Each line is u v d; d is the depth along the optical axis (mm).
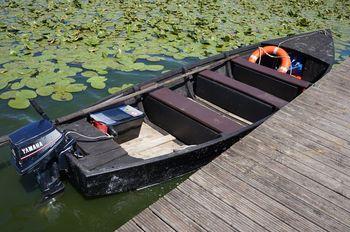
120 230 3037
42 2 10930
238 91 5484
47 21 9000
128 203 4039
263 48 6906
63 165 3791
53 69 6547
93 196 3822
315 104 5281
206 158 4395
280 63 7035
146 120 5281
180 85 5891
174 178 4289
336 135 4543
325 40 7445
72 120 4430
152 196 4141
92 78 6402
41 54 7227
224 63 6520
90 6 10680
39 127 3633
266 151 4141
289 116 4906
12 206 3840
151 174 4020
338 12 13000
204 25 9672
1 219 3699
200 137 4688
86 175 3545
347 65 7004
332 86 5918
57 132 3670
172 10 10898
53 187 3811
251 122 5480
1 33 8055
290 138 4422
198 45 8297
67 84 6133
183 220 3150
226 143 4398
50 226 3682
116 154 3914
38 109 3869
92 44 7738
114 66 6953
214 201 3369
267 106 5207
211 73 5906
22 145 3420
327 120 4875
